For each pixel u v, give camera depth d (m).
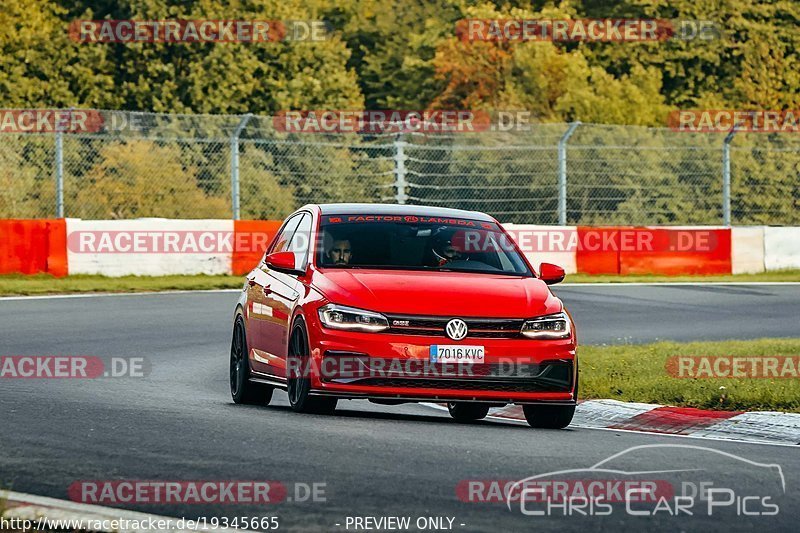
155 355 56.34
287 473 27.77
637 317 77.00
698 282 103.62
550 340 36.88
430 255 40.06
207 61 174.75
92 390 44.03
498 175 128.88
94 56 177.38
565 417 37.84
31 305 76.25
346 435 33.16
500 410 44.53
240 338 43.62
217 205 117.81
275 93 176.38
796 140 137.25
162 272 96.06
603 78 180.62
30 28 182.88
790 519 24.72
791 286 100.75
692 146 135.62
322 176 124.62
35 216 115.62
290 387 38.22
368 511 24.28
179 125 169.00
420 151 144.75
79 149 119.06
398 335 35.91
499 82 190.00
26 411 37.56
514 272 40.25
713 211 134.88
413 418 40.09
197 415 37.03
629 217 131.50
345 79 189.25
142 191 117.44
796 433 37.72
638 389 45.06
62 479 26.98
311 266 39.22
